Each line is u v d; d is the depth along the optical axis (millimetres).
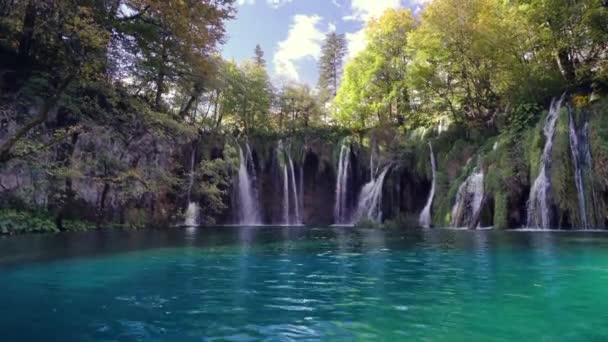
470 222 20594
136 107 19609
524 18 23609
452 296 5293
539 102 22109
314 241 13305
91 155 18250
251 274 6965
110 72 19203
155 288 5840
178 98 31000
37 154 15836
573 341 3613
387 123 31766
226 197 28812
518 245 10977
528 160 19391
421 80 28078
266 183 31969
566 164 17844
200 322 4215
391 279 6473
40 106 16750
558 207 17750
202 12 21000
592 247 10273
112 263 8188
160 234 16125
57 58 16578
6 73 16703
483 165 20812
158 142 22125
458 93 29484
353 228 22938
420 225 23812
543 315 4398
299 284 6121
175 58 23703
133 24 20000
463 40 25391
